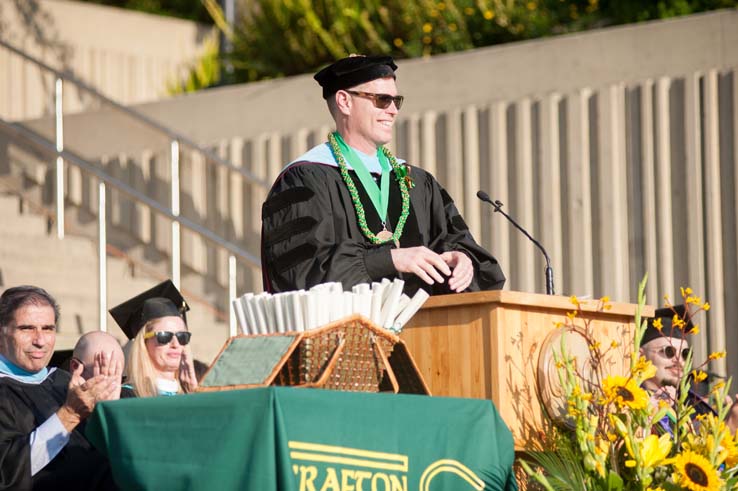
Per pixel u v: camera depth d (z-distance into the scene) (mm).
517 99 19703
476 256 10352
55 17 26594
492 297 8297
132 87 27594
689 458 8156
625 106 18750
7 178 24422
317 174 10117
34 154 24281
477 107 20125
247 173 21109
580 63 19172
